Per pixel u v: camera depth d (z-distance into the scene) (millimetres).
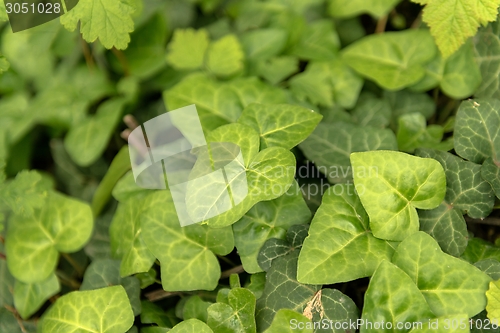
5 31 623
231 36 567
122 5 479
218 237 486
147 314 492
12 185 504
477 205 471
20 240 524
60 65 620
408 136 518
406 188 461
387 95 557
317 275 453
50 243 524
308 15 613
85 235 524
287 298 464
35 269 517
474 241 483
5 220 560
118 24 481
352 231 464
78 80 606
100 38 482
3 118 610
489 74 521
